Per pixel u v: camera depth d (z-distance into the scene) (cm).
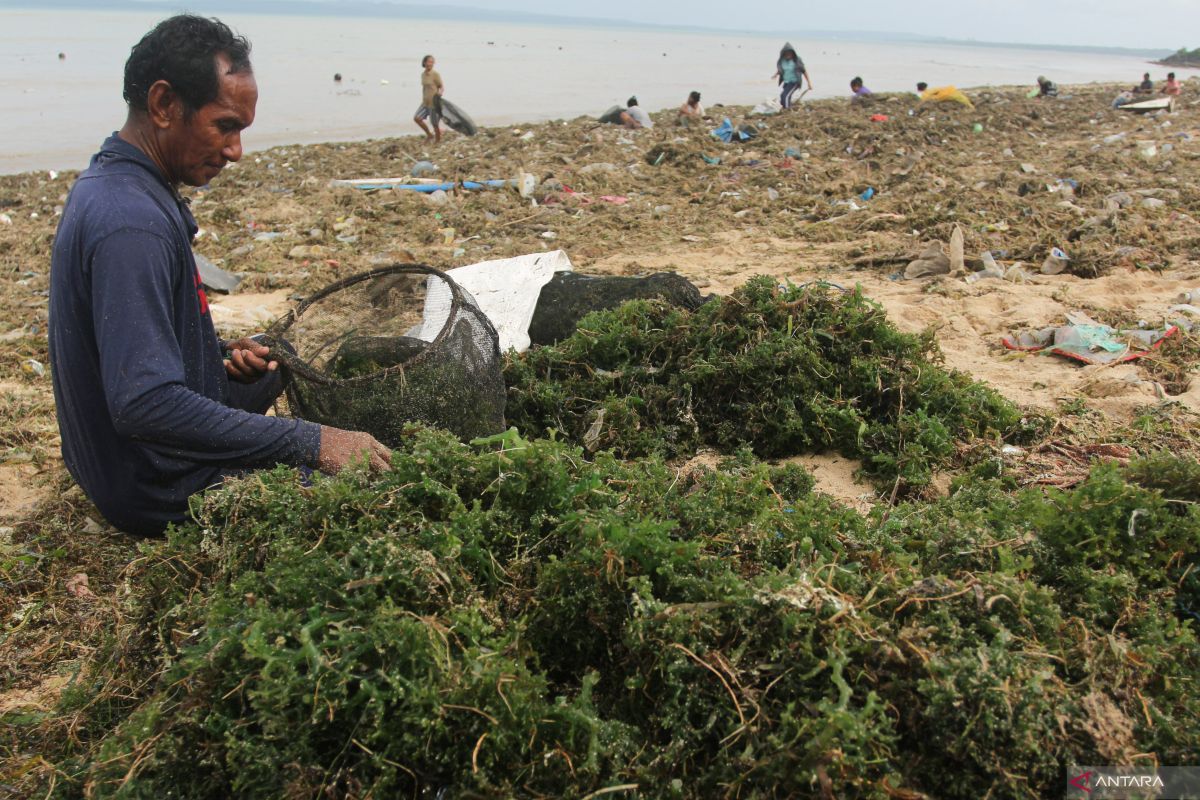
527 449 281
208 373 330
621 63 5609
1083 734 206
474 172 1345
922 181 1164
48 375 583
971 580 242
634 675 231
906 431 414
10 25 9231
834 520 280
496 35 12694
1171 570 269
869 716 204
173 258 300
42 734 260
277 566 244
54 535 382
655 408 437
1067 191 1075
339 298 411
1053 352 559
